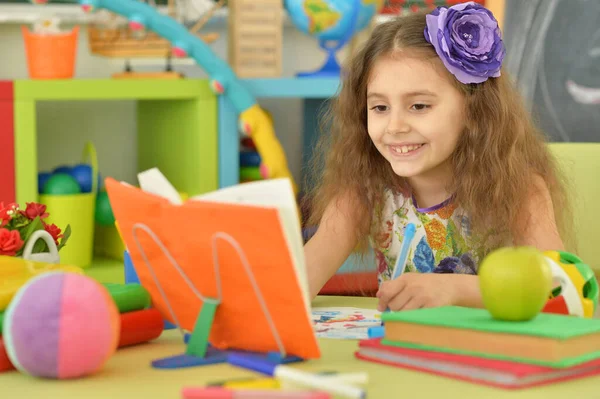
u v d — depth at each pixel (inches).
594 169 72.7
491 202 59.7
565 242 67.9
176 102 106.8
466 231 64.2
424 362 35.7
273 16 106.7
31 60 97.0
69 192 98.1
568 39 112.9
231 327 37.8
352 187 65.8
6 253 46.1
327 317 49.4
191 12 115.6
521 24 112.1
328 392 29.2
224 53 119.2
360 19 106.8
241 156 110.0
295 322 35.0
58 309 34.2
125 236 40.6
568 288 44.9
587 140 113.4
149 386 33.9
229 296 36.8
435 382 34.0
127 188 39.3
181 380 34.8
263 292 35.0
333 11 105.4
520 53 112.2
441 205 64.7
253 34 106.3
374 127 57.5
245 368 36.4
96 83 97.0
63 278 35.0
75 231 98.6
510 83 61.7
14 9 110.4
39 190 99.2
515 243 60.1
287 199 34.7
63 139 116.5
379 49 57.9
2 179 94.6
